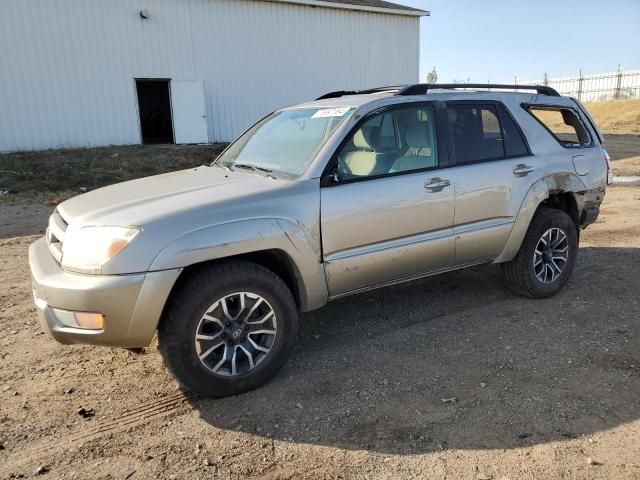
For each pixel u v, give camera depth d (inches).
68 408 129.6
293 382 140.0
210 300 125.6
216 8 746.8
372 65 896.3
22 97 647.8
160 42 718.5
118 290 116.2
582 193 196.9
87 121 690.2
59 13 652.7
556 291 194.7
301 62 828.6
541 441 114.0
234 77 779.4
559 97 203.8
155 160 592.7
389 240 154.4
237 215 129.6
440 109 168.2
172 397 134.0
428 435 117.0
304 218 138.3
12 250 275.0
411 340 163.2
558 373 141.7
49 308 121.3
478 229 171.3
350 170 149.2
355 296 200.1
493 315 180.5
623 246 261.3
